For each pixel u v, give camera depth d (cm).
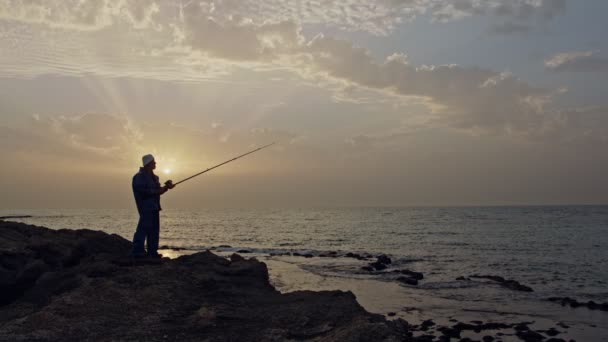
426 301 1666
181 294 852
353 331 639
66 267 1109
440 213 14200
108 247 1296
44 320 680
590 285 2091
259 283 1050
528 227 6675
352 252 3447
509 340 1215
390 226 7250
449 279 2161
